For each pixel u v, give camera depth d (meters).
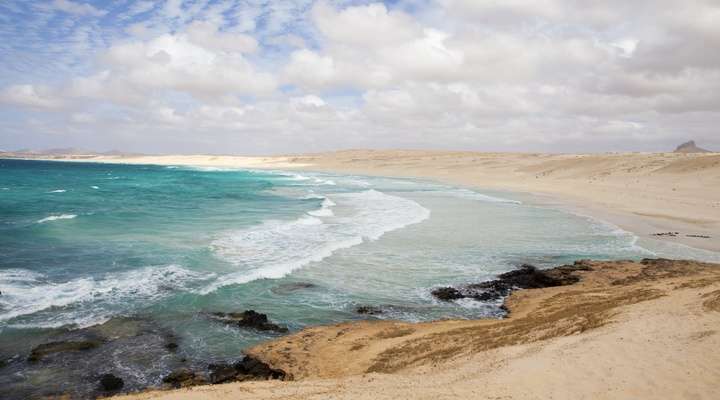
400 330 10.82
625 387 6.19
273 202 36.28
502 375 6.91
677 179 43.41
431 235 21.94
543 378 6.65
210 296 13.38
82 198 38.25
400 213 29.14
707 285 10.66
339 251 18.78
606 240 20.91
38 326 10.97
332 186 54.47
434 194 42.50
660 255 18.20
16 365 9.31
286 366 9.20
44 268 15.39
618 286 13.17
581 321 9.24
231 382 8.60
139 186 54.16
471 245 19.95
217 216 28.12
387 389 6.92
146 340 10.60
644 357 6.95
